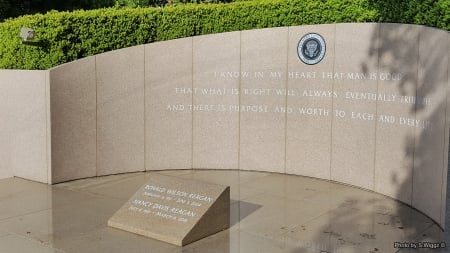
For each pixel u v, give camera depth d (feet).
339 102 29.48
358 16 29.50
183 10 34.24
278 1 32.50
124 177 31.76
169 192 22.62
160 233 20.76
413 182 25.05
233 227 22.31
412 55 25.17
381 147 27.27
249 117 32.63
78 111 30.83
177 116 33.22
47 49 31.71
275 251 19.62
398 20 27.02
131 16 33.78
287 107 31.60
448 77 21.61
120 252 19.56
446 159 21.63
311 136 30.91
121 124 32.27
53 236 21.26
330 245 20.24
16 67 32.50
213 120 33.19
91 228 22.26
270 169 32.48
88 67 30.99
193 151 33.47
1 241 20.67
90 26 32.81
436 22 25.26
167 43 32.71
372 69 27.58
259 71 32.12
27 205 25.84
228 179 30.89
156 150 33.14
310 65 30.53
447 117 21.61
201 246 20.13
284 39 31.30
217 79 32.89
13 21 32.81
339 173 29.84
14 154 31.83
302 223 22.84
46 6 45.60
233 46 32.50
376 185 27.73
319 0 31.12
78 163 31.12
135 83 32.40
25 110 30.94
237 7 33.71
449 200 22.82
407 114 25.49
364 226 22.44
